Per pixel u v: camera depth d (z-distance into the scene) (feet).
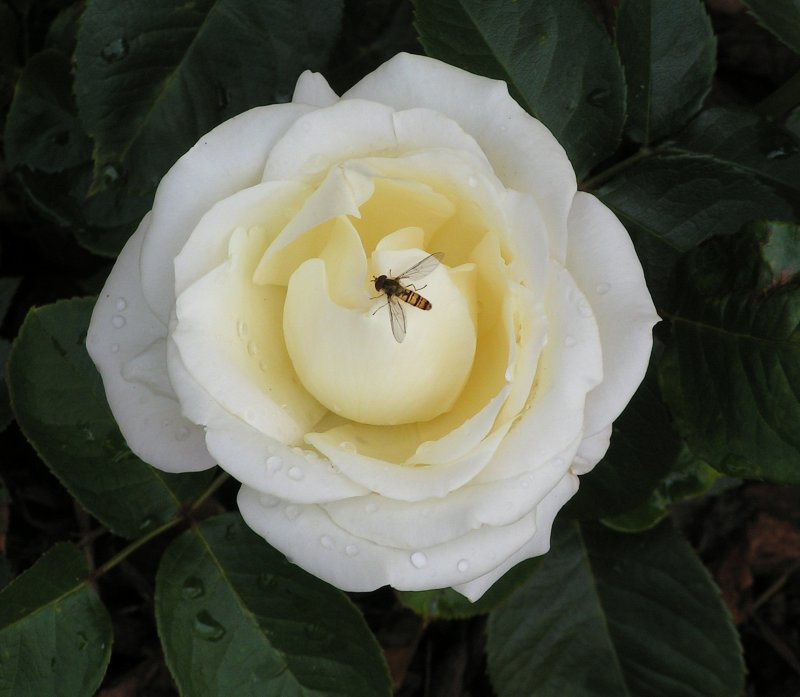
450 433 1.17
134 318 1.22
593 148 1.37
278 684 1.32
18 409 1.33
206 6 1.36
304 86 1.24
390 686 1.33
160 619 1.31
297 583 1.34
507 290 1.16
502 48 1.34
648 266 1.38
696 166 1.38
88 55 1.35
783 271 1.29
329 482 1.16
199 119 1.38
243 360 1.18
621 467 1.37
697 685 1.47
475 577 1.18
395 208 1.21
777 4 1.34
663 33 1.40
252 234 1.18
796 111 1.49
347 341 1.16
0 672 1.29
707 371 1.32
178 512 1.36
